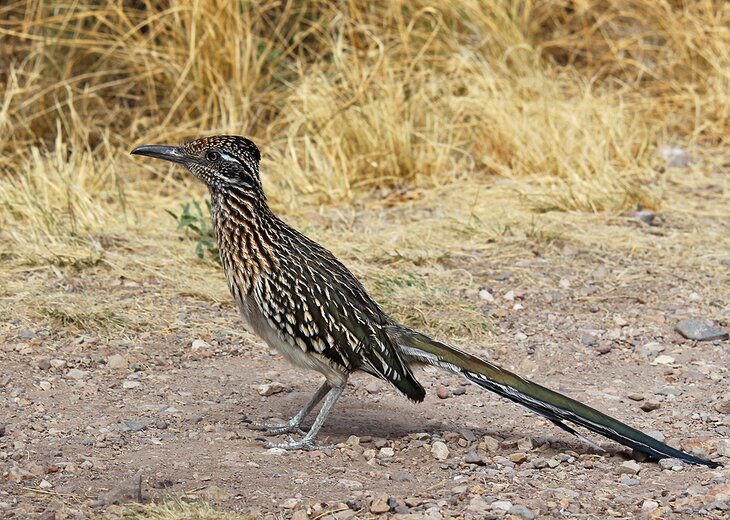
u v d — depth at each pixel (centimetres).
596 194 1481
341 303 862
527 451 869
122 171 1588
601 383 1020
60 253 1238
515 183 1524
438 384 1019
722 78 1823
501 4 1859
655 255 1337
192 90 1672
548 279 1265
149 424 895
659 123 1764
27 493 755
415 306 1151
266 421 919
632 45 1916
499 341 1113
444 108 1675
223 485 781
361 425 922
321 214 1441
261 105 1684
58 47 1681
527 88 1725
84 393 948
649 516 743
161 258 1261
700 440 877
